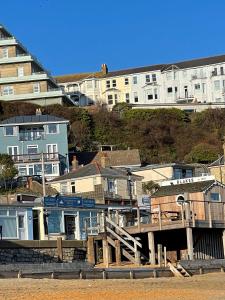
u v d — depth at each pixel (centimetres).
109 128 12788
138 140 12712
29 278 4347
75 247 5947
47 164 10575
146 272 4675
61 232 6506
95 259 5897
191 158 11775
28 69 13525
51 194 8269
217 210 5850
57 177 9594
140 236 5906
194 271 4966
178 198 6100
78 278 4466
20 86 13488
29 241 5638
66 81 17112
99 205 7038
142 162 11644
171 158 12075
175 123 13300
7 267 4778
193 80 16275
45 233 6375
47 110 12762
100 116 12925
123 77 16575
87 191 8588
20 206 6266
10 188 9131
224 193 6188
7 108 12681
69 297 3597
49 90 13575
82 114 12725
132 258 5584
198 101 16100
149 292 3844
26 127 11019
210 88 16175
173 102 16088
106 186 8556
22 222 6278
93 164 8969
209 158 11700
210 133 13262
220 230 5941
